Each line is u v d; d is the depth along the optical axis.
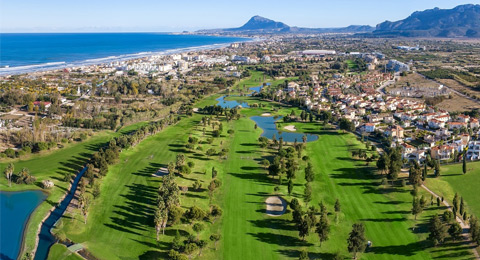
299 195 175.75
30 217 154.62
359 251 126.75
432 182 187.12
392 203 167.38
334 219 153.25
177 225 147.38
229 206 164.50
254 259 128.62
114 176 193.75
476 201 168.00
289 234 143.88
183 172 190.38
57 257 126.75
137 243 135.62
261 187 183.88
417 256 130.25
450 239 138.25
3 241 139.75
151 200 168.25
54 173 196.88
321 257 130.00
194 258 127.56
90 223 148.50
